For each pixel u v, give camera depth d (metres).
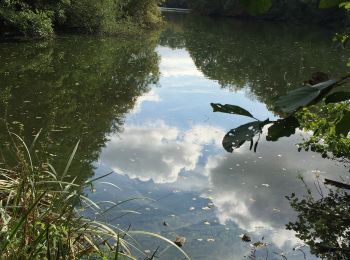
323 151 5.58
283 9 37.22
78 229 2.62
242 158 6.29
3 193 2.95
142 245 3.81
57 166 5.49
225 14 42.34
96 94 9.97
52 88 10.08
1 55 13.47
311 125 4.78
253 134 0.83
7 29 16.45
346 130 0.87
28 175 2.81
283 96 0.76
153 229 4.15
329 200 4.95
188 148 6.75
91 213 4.22
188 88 11.74
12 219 2.39
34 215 2.49
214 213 4.59
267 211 4.70
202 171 5.78
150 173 5.62
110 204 4.58
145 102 9.71
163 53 18.31
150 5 26.47
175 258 3.66
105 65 13.87
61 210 2.72
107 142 6.71
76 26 19.89
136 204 4.66
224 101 10.34
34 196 2.66
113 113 8.51
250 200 4.95
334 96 0.82
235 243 4.00
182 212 4.57
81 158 5.91
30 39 16.52
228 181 5.46
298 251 3.93
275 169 5.86
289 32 29.98
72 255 2.36
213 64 16.33
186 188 5.19
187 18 39.31
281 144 6.87
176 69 14.78
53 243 2.33
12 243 2.16
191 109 9.34
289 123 0.85
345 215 4.59
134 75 12.80
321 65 16.44
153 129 7.67
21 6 17.30
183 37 24.55
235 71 14.94
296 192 5.19
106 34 20.97
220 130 7.84
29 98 8.95
